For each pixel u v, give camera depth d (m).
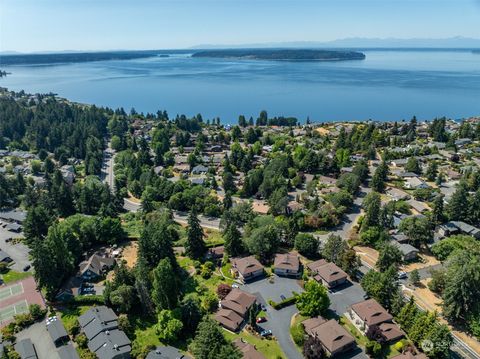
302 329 76.56
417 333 71.00
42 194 143.25
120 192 156.12
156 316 82.56
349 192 148.38
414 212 133.62
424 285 93.12
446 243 104.12
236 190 162.25
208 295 89.12
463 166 173.25
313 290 80.38
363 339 75.19
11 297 90.25
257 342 74.00
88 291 91.62
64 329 76.12
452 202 123.25
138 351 71.50
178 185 153.62
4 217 134.38
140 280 83.56
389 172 169.88
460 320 80.06
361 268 100.81
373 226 116.19
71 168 191.88
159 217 126.62
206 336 67.56
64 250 95.44
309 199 140.00
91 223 114.31
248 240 105.81
